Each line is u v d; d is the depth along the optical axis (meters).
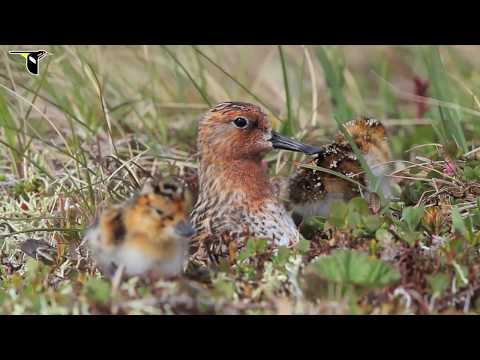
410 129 16.14
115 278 9.66
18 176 13.96
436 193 12.36
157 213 10.00
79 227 12.29
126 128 15.48
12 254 11.88
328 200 12.77
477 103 14.46
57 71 15.54
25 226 12.47
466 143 13.97
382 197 12.15
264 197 11.98
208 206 12.05
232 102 12.18
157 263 10.12
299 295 9.66
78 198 12.83
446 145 13.57
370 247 10.37
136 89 16.72
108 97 16.36
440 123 14.88
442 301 9.56
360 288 9.45
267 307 9.45
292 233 11.90
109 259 10.25
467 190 12.27
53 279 10.73
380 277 9.56
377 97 19.02
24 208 13.01
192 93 16.89
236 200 11.94
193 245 11.61
